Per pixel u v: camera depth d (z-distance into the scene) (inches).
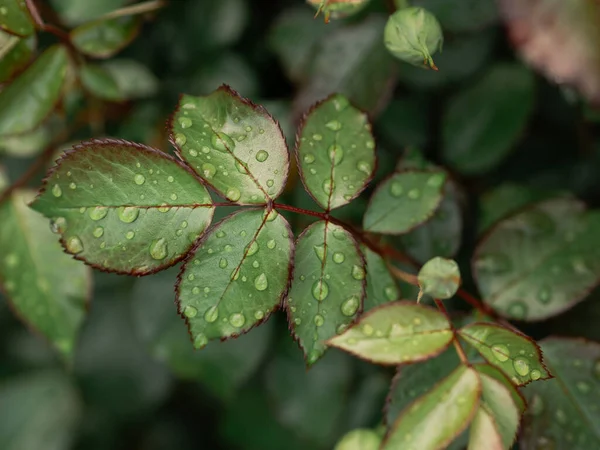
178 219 12.8
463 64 16.6
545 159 17.0
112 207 12.7
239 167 13.0
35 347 19.2
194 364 17.1
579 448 13.8
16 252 15.3
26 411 19.3
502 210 15.8
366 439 14.8
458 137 16.7
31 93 14.7
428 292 13.1
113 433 20.2
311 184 13.2
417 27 13.8
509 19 15.9
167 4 17.1
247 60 17.5
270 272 12.8
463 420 12.6
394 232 14.0
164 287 17.2
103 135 16.8
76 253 12.6
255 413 18.6
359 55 15.8
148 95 17.1
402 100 16.9
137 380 18.9
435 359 13.9
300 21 17.0
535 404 13.9
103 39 15.1
